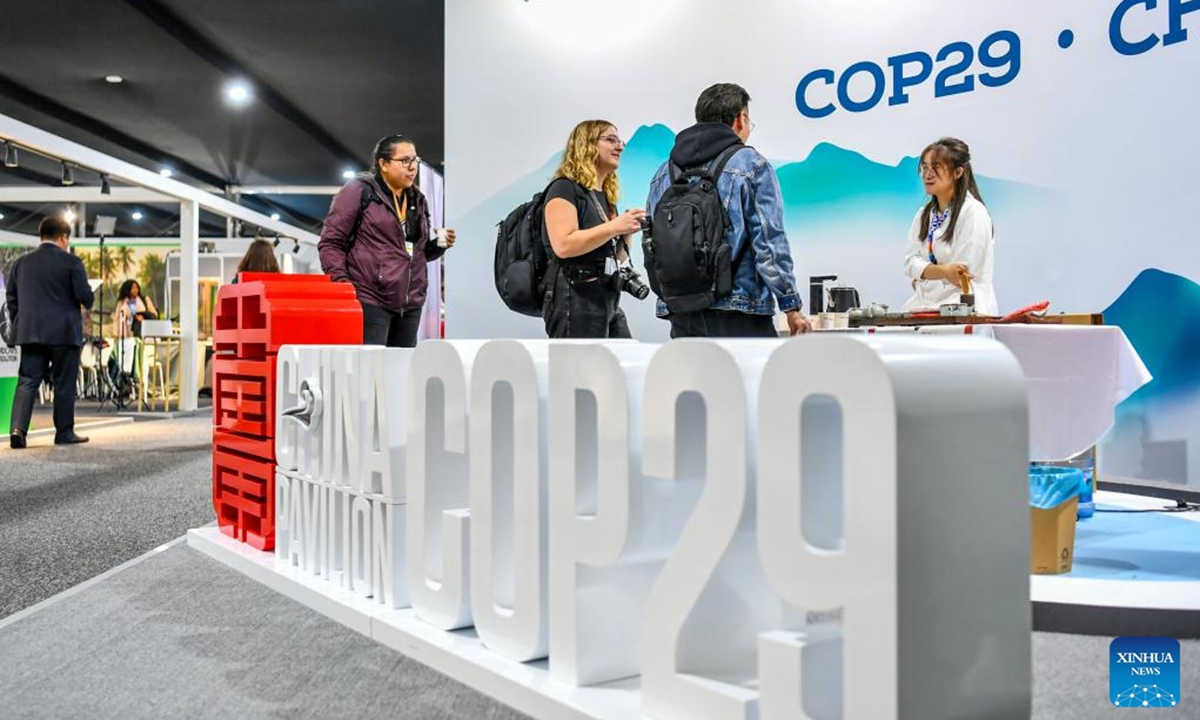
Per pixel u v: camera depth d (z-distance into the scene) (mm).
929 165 3922
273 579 2355
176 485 4188
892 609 1060
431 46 7566
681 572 1327
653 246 2752
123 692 1625
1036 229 4418
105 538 3006
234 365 2785
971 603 1146
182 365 9352
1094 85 4258
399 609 2006
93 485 4188
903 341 1173
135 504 3662
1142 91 4145
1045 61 4367
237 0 6637
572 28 5422
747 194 2643
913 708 1077
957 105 4586
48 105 9094
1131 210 4195
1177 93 4059
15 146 6730
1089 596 2002
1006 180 4480
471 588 1748
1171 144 4086
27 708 1557
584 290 2945
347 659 1800
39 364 5973
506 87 5578
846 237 4883
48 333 5895
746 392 1248
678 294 2713
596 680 1521
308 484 2348
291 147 10797
